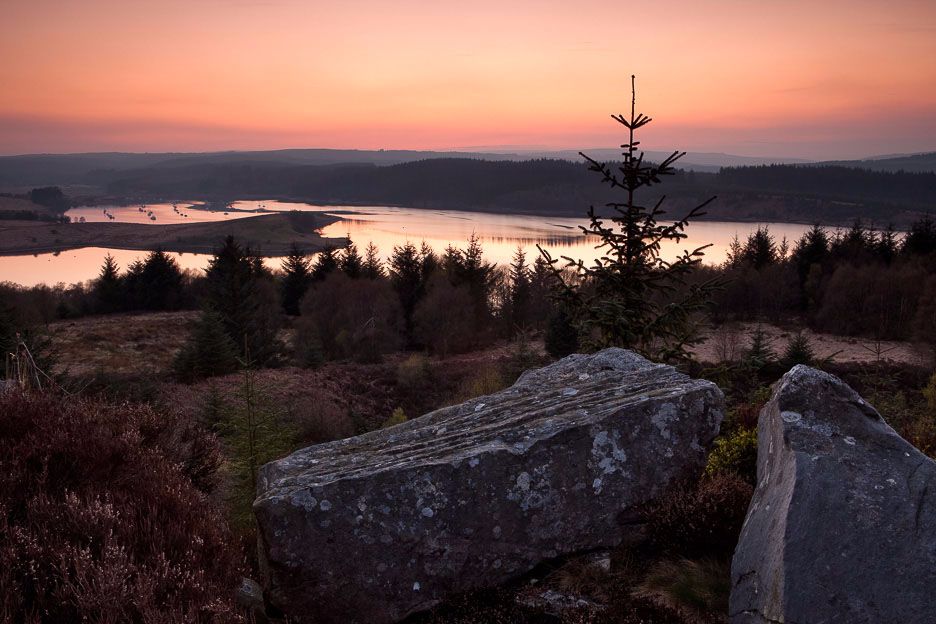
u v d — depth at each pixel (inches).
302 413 1072.8
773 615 149.2
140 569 167.8
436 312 2571.4
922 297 2498.8
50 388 275.9
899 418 552.7
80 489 197.9
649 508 227.9
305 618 203.8
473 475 219.5
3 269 7696.9
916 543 147.5
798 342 1569.9
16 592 144.7
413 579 211.6
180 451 293.4
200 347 1373.0
